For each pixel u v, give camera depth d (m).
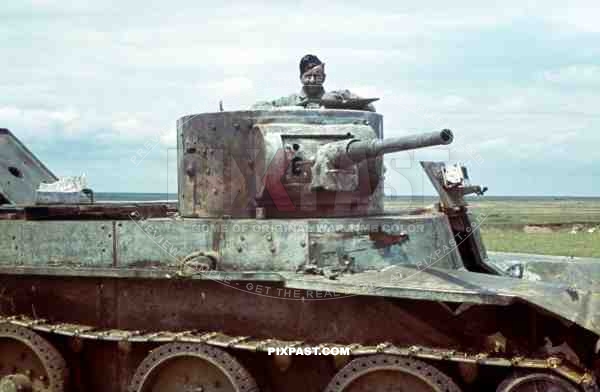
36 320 10.38
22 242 10.53
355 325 9.17
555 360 8.00
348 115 10.84
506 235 50.81
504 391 8.10
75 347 10.41
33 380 10.42
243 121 10.55
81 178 13.65
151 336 9.54
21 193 13.20
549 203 160.50
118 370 10.43
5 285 10.80
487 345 8.68
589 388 7.73
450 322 8.84
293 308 9.41
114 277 10.01
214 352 9.20
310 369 9.54
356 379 8.74
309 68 11.38
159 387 9.70
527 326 8.56
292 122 10.46
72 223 10.27
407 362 8.47
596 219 67.75
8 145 14.21
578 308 7.71
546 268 11.66
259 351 9.33
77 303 10.44
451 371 8.73
